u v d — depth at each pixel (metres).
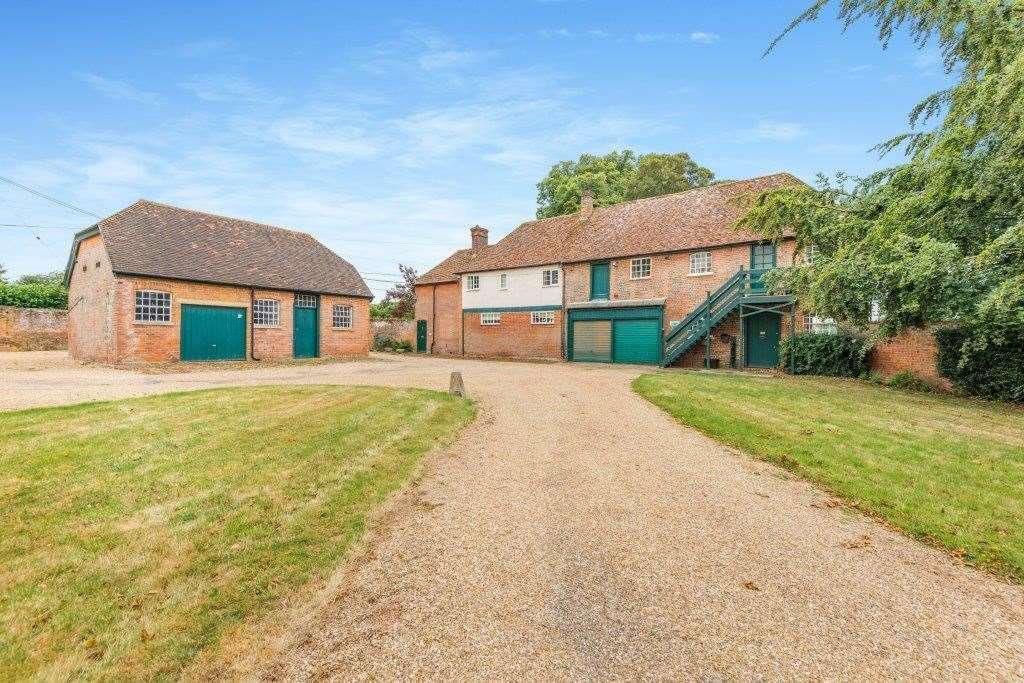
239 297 22.78
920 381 14.61
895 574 3.99
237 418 8.74
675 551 4.30
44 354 25.11
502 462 6.80
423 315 36.47
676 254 23.58
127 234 20.61
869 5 9.86
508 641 3.11
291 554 4.10
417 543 4.39
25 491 5.21
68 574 3.72
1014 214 11.03
